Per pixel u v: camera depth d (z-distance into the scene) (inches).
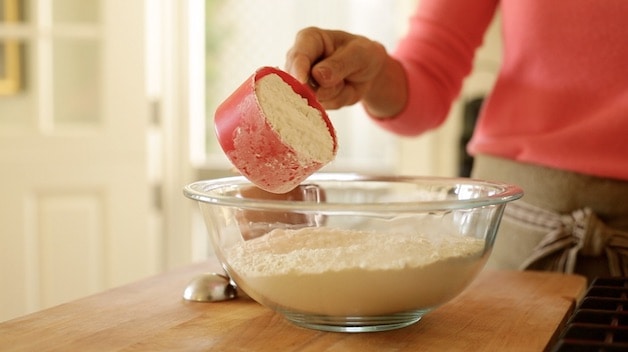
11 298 90.0
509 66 50.4
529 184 48.8
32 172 89.7
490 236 37.0
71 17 91.4
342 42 43.6
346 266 34.3
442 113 53.7
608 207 46.9
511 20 49.8
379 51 45.1
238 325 36.8
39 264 90.7
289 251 35.9
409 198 43.0
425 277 34.5
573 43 47.3
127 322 37.1
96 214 91.8
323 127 37.4
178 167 109.9
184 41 107.7
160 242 110.3
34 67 90.1
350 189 43.4
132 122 91.5
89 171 91.0
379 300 34.6
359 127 172.6
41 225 90.3
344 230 36.6
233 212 36.2
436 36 53.4
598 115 47.2
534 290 42.0
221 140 36.2
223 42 182.5
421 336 35.6
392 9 166.6
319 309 35.0
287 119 36.2
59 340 35.1
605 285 38.6
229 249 36.6
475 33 53.8
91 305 39.2
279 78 37.4
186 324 36.9
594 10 46.2
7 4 89.7
